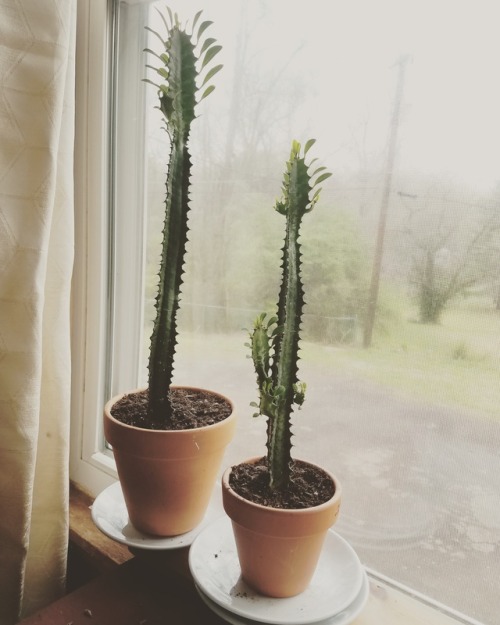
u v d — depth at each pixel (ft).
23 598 2.50
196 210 2.78
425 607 2.00
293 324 1.74
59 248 2.31
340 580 1.91
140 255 3.00
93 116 2.77
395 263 2.16
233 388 2.75
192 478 2.05
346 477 2.35
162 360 2.11
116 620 1.95
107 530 2.17
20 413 2.10
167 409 2.14
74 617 1.95
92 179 2.84
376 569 2.25
